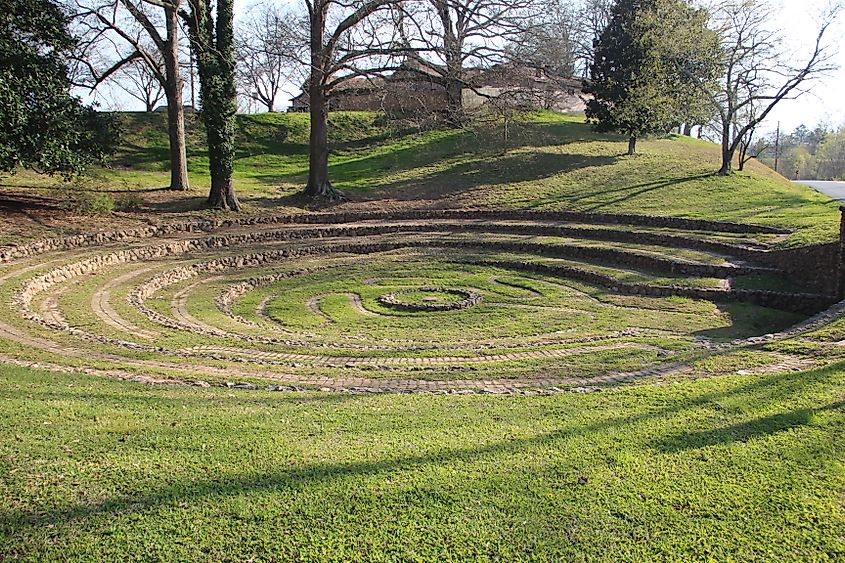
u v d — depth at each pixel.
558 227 27.27
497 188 33.59
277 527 4.33
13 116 20.36
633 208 28.86
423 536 4.24
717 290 18.09
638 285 19.17
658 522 4.40
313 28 29.72
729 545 4.14
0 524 4.29
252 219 28.11
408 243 26.42
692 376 9.18
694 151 41.59
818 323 12.53
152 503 4.60
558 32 31.39
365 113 47.69
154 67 29.48
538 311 17.33
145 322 14.12
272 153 42.19
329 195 32.06
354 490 4.82
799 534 4.24
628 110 35.50
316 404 7.47
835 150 79.75
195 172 37.06
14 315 13.02
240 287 19.91
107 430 6.07
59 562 3.93
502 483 4.93
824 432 5.83
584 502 4.64
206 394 7.97
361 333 15.30
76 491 4.76
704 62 34.00
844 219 16.28
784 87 31.44
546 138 42.59
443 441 5.90
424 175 36.53
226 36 27.44
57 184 28.19
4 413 6.48
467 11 27.55
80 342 11.26
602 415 6.68
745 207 27.72
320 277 21.88
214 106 27.72
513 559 4.02
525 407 7.21
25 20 21.28
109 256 20.73
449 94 32.25
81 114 23.84
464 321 16.42
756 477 4.99
